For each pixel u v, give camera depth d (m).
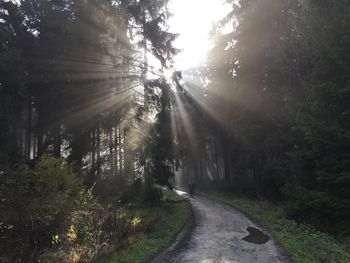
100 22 24.86
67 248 11.58
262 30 30.27
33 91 28.39
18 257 9.95
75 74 24.42
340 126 15.78
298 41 25.64
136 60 26.30
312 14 17.81
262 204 25.75
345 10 16.08
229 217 21.36
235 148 36.31
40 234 10.93
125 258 11.84
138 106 25.48
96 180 22.94
